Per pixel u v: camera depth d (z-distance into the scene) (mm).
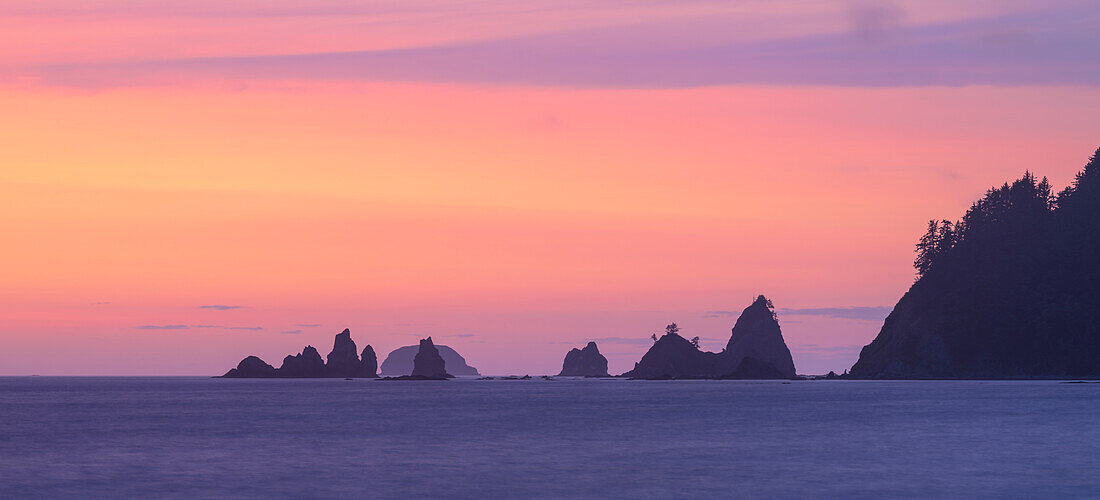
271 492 62531
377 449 87812
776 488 62719
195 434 105875
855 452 82125
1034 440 89625
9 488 64812
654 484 64750
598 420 127750
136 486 65312
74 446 92188
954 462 74188
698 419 127500
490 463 76438
